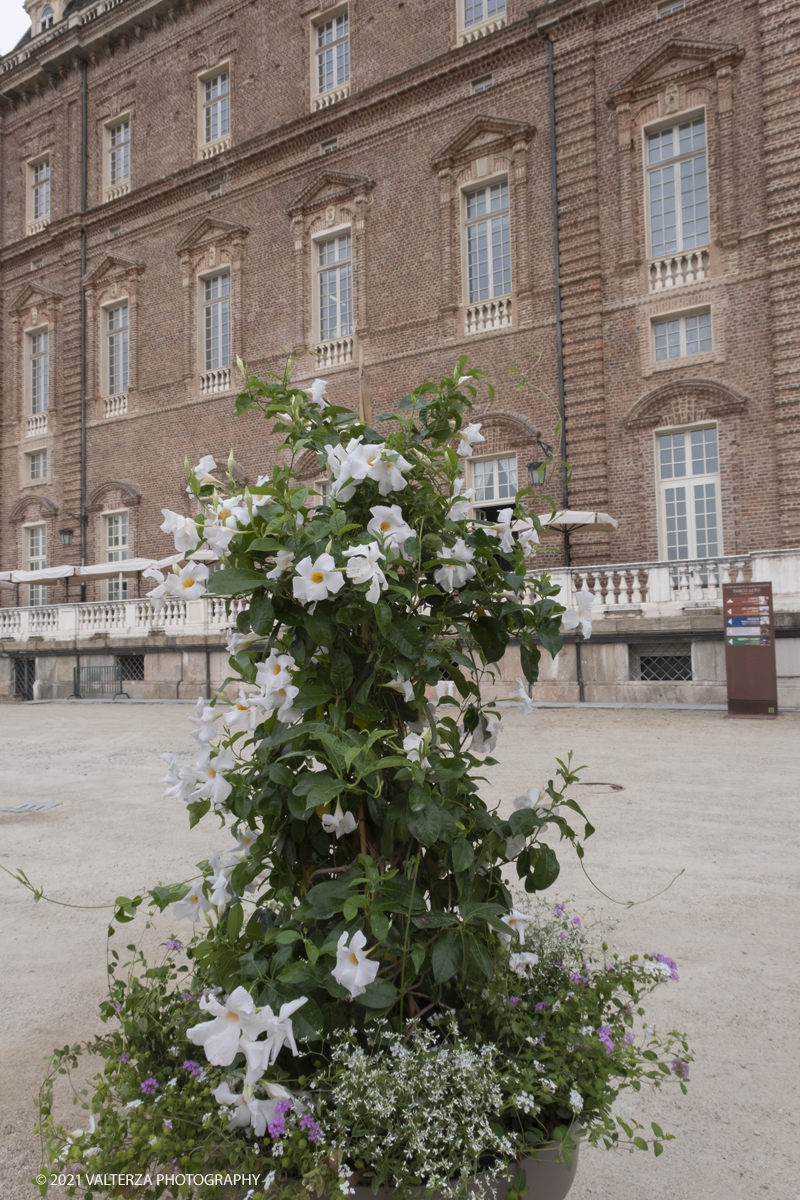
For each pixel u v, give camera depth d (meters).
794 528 17.00
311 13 24.61
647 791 8.39
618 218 19.50
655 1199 2.53
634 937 4.47
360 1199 1.78
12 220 31.67
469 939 1.97
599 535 19.28
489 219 21.58
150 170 28.06
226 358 26.20
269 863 2.57
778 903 5.00
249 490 2.09
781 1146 2.75
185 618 23.19
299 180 24.48
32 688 26.12
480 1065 1.87
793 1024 3.52
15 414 31.09
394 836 2.11
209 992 2.15
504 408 20.66
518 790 8.38
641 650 17.36
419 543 2.12
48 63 29.86
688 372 18.50
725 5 18.25
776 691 14.01
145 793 9.37
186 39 27.25
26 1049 3.47
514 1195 1.80
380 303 22.83
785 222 17.34
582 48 19.86
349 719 2.23
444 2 22.22
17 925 5.00
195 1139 1.83
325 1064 2.01
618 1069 2.08
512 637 2.66
